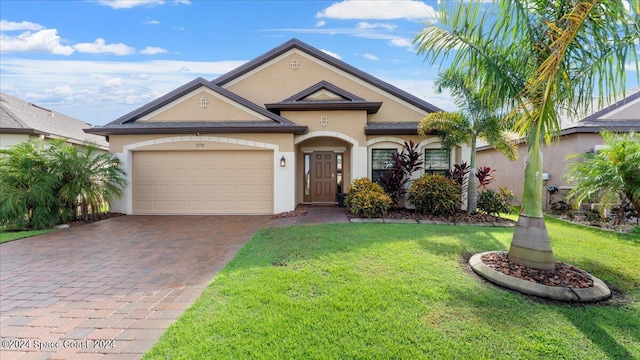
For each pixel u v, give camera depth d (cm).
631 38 448
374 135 1281
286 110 1259
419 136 1269
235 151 1193
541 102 467
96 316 386
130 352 311
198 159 1193
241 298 409
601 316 378
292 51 1423
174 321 368
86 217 1062
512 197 1073
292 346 307
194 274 528
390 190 1179
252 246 673
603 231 855
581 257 602
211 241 763
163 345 313
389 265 530
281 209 1184
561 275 483
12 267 571
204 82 1191
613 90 476
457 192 1065
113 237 811
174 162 1193
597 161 893
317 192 1465
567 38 429
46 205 956
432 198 1045
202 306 392
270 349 303
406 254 592
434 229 826
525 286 441
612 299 430
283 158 1173
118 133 1153
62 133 1662
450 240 703
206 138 1171
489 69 526
